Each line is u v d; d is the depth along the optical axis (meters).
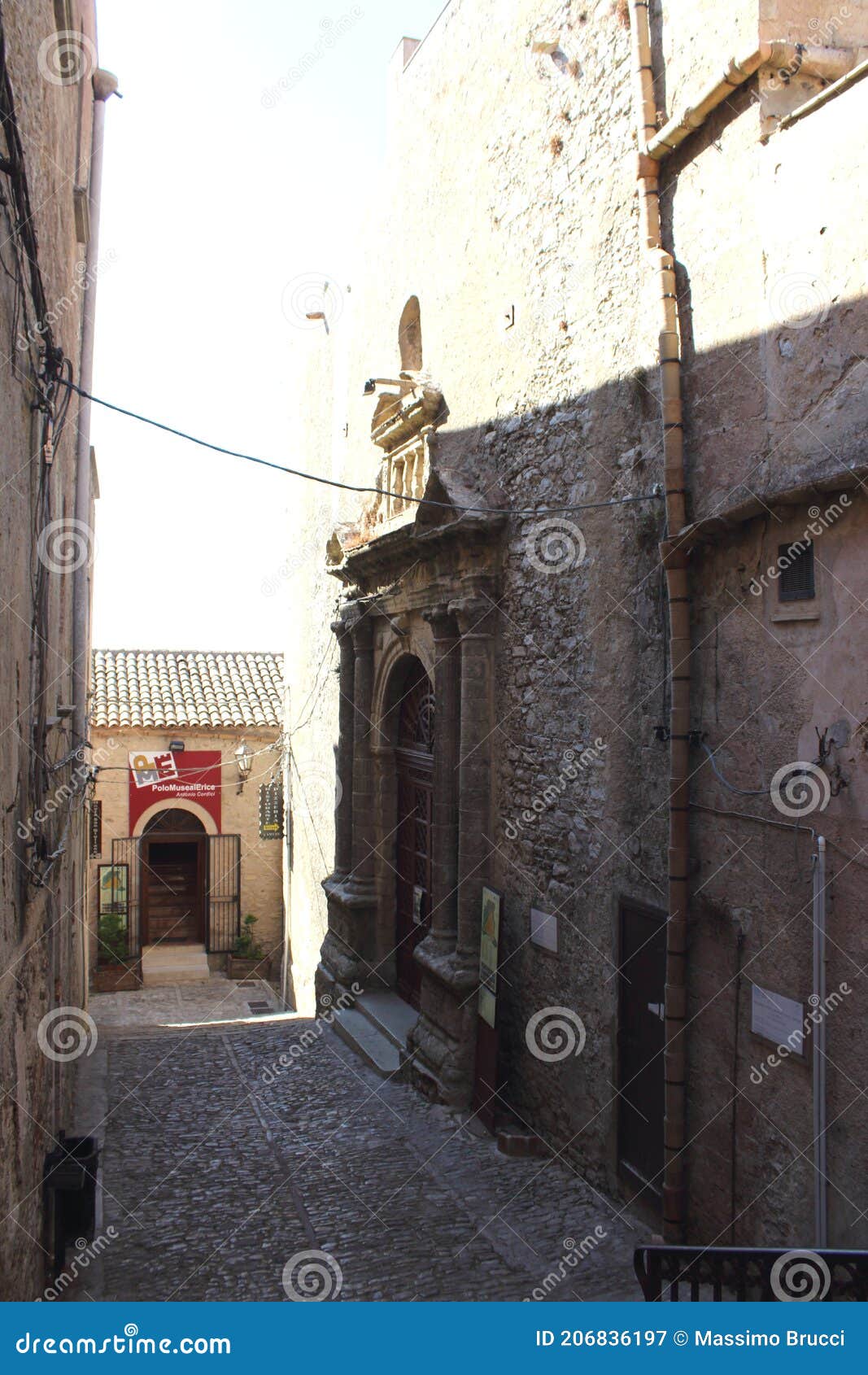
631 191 7.39
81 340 9.46
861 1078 5.11
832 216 5.37
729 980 6.18
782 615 5.76
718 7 6.36
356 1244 6.85
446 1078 9.40
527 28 8.95
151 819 21.19
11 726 4.91
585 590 7.96
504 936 9.11
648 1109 7.04
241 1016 17.70
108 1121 9.42
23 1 5.17
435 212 11.12
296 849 18.00
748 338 6.09
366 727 12.77
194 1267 6.48
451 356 10.62
